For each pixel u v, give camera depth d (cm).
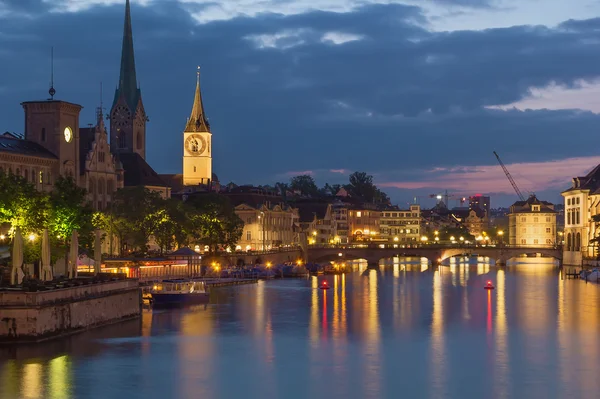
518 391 9250
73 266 13188
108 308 12769
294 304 17275
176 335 12506
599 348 11631
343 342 12119
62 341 11262
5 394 8881
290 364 10519
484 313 15675
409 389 9319
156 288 17688
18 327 10650
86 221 15912
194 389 9275
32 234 13738
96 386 9281
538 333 12988
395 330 13325
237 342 12019
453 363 10619
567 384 9544
